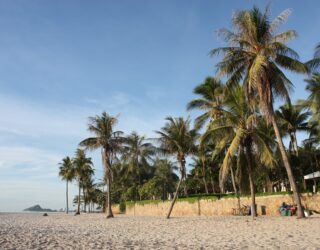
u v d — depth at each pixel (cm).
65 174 8994
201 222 2875
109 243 1628
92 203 11231
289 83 2595
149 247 1464
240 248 1366
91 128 4462
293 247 1335
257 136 2666
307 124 4497
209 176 5578
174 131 3722
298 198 2511
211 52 2678
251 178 2803
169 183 7144
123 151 4572
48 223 3681
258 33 2603
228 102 2808
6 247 1467
